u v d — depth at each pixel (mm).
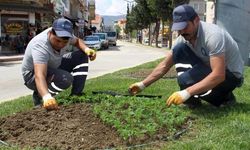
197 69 2758
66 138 2295
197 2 32438
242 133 2350
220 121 2604
